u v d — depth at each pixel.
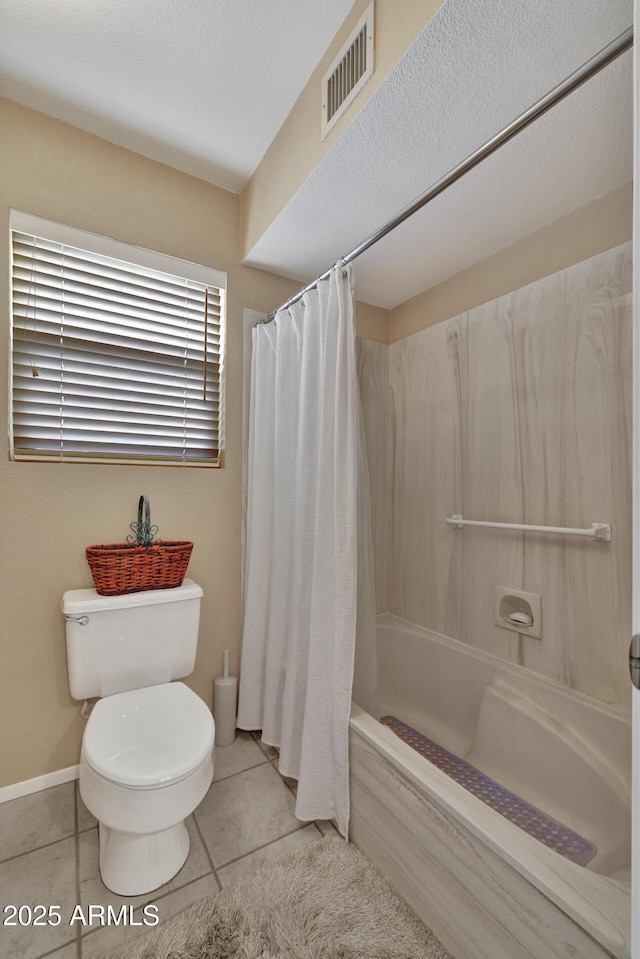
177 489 1.88
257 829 1.43
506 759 1.57
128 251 1.75
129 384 1.80
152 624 1.59
